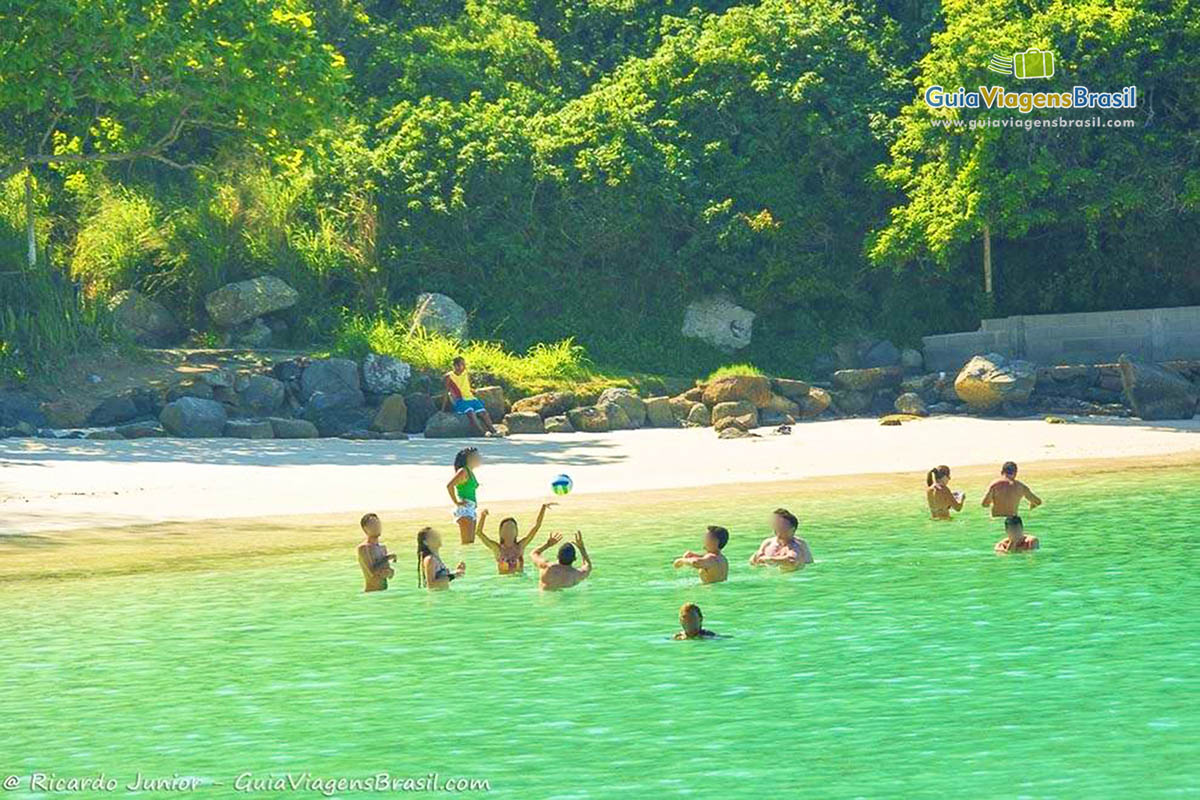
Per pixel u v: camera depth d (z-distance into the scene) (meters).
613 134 90.56
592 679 26.12
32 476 55.50
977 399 76.25
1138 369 74.62
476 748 22.27
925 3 97.56
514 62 105.00
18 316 75.94
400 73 101.44
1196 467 55.44
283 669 27.36
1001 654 27.14
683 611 29.08
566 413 75.44
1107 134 80.50
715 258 88.88
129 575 37.03
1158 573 34.72
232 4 74.62
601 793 20.06
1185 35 79.75
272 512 48.34
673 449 65.75
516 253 88.06
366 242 86.88
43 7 69.62
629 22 109.38
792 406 78.19
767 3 97.69
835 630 29.47
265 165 88.31
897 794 19.66
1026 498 44.94
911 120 85.12
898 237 85.12
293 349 81.50
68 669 27.53
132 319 80.12
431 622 31.30
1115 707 23.50
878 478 55.09
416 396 74.56
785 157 91.56
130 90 72.38
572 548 35.12
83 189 86.38
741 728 22.88
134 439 67.31
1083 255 87.88
